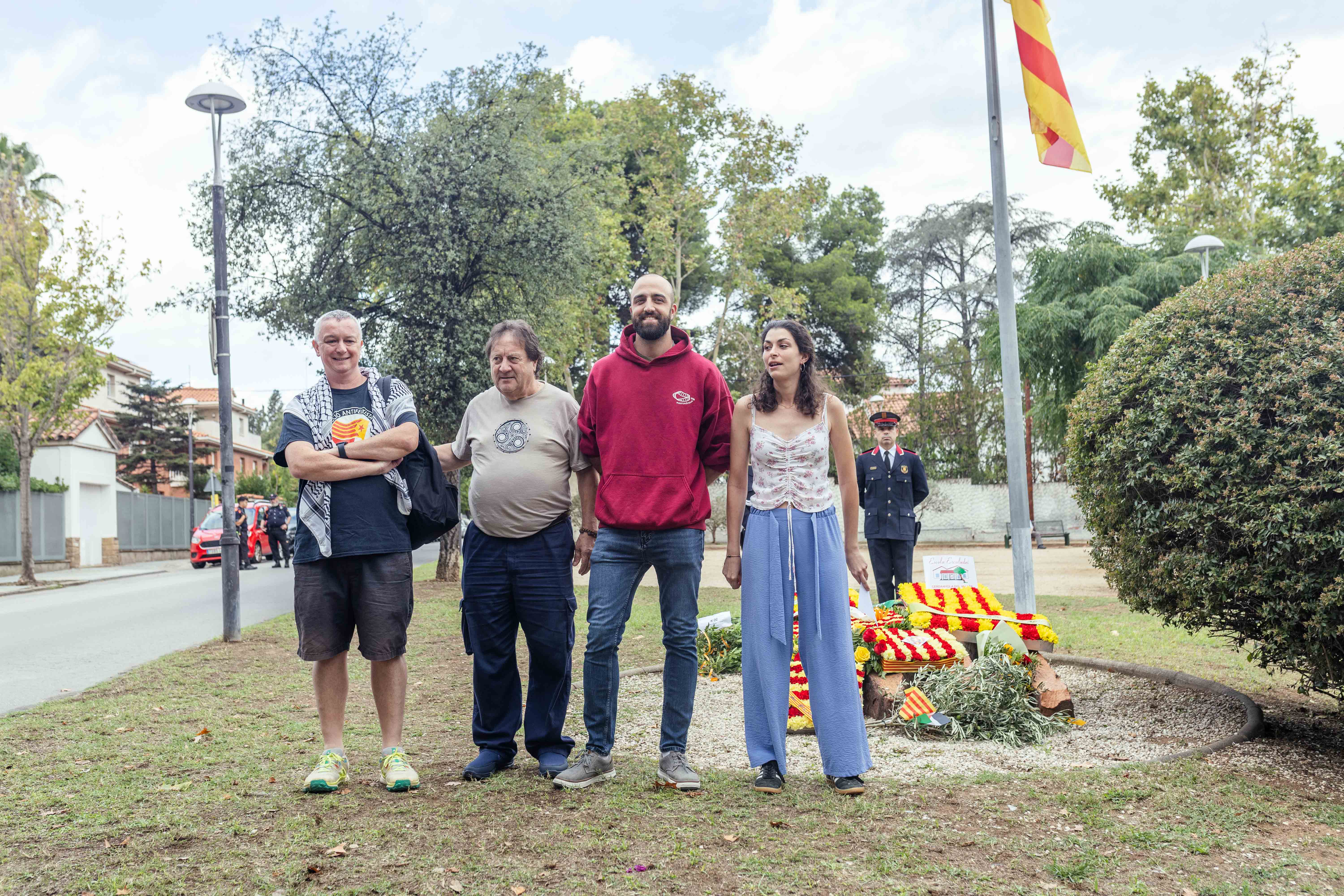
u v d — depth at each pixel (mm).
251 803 4012
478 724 4590
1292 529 4242
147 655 9539
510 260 16875
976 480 34312
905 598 6816
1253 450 4426
